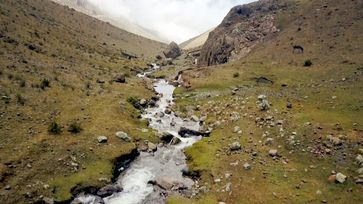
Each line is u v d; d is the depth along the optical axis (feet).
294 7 370.32
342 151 127.85
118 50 541.75
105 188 122.11
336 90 187.93
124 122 178.29
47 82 196.24
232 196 115.14
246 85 245.65
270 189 115.55
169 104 237.86
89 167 131.44
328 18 306.76
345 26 279.90
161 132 176.86
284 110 176.65
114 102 203.41
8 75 187.73
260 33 368.07
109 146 148.46
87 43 449.48
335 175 115.65
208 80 268.00
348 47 248.11
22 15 361.51
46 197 109.50
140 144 161.38
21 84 181.88
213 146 156.25
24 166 119.75
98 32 623.77
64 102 181.98
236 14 447.42
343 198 105.29
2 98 161.17
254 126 166.40
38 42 297.12
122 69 362.94
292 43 298.56
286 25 344.08
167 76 369.91
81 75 252.01
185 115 211.00
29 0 491.31
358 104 161.17
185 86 272.72
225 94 232.32
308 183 115.85
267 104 184.44
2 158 119.75
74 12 650.84
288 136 147.64
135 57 544.21
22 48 255.09
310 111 168.45
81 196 117.19
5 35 261.65
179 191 125.90
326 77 215.92
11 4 384.68
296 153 135.44
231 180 124.77
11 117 148.15
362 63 214.48
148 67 462.60
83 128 157.48
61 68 251.19
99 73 282.77
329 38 276.21
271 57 296.51
